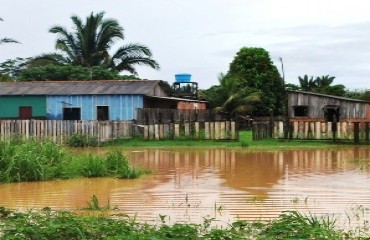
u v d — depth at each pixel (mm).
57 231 8578
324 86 63750
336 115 41031
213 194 13562
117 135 32062
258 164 20719
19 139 27750
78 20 58531
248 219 10375
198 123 32469
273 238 8281
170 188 14680
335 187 14586
